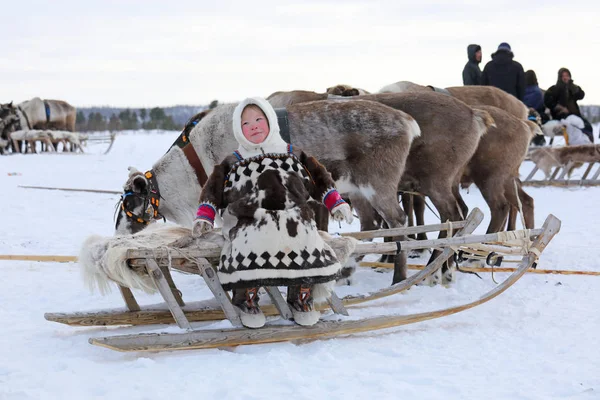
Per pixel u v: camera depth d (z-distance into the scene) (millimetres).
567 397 3549
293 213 4254
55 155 29266
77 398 3496
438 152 6711
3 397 3477
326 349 4348
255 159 4414
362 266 7324
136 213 6172
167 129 75062
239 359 4105
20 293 6012
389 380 3758
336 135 6266
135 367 3971
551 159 15555
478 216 5730
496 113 7551
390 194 6316
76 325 4645
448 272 6449
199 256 4488
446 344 4516
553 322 5074
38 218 11008
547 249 8242
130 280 4398
